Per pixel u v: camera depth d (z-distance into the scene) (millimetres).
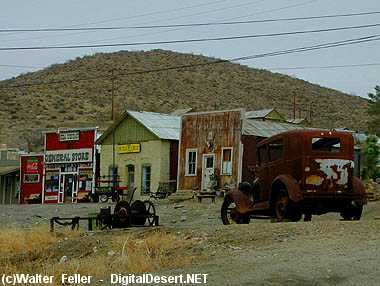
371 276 11648
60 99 108750
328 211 20703
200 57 150250
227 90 134000
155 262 15602
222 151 45188
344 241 15445
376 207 30016
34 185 59531
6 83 124000
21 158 60688
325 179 20375
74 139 56594
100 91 117500
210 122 46219
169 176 49438
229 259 14242
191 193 44344
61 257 19000
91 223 24484
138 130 51188
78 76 126625
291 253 14281
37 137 86875
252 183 22625
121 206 24594
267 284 11430
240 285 11469
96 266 15727
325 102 136125
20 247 21344
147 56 145000
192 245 17562
